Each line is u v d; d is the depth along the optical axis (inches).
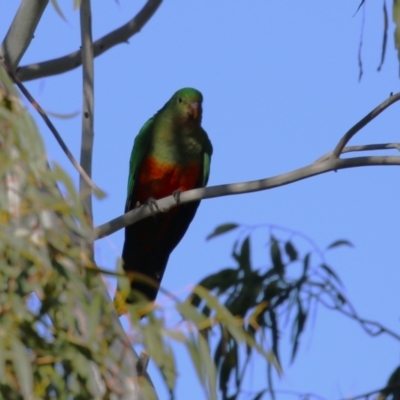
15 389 227.0
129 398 268.4
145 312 232.5
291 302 357.7
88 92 392.2
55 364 240.2
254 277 364.8
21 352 216.5
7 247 227.9
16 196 234.8
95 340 237.3
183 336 232.8
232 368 336.2
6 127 237.5
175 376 231.3
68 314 235.5
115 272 233.5
